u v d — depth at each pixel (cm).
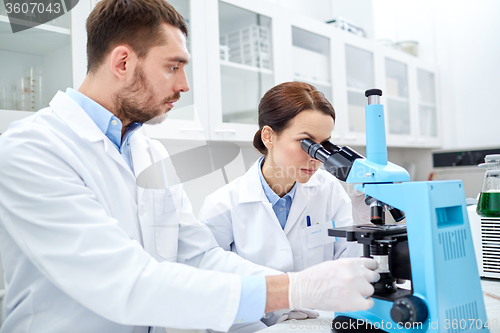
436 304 66
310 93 111
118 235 71
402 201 74
